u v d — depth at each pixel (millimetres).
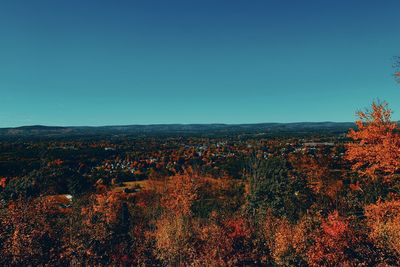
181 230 41688
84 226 40281
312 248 33500
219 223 43688
